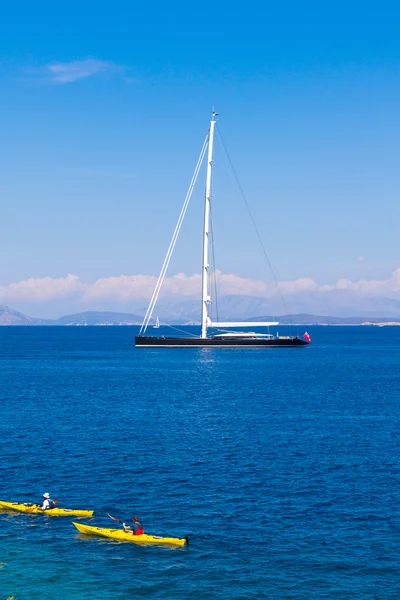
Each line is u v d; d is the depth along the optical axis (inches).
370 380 5497.1
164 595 1358.3
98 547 1595.7
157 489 2034.9
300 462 2383.1
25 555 1551.4
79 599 1343.5
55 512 1814.7
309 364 7372.1
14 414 3526.1
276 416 3474.4
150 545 1601.9
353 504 1892.2
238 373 6156.5
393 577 1428.4
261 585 1396.4
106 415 3499.0
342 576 1433.3
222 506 1873.8
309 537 1643.7
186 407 3823.8
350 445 2684.5
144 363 7450.8
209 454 2507.4
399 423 3243.1
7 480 2135.8
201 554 1550.2
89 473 2220.7
